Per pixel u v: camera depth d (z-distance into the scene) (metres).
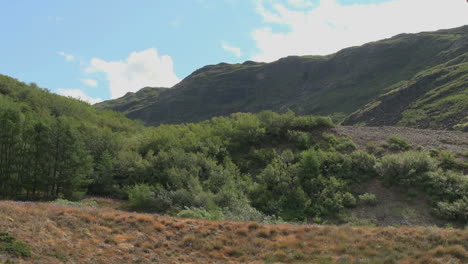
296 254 12.00
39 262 9.89
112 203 21.73
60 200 19.77
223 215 18.05
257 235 13.74
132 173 25.17
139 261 11.20
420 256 11.44
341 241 12.95
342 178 22.33
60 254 10.63
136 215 14.59
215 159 26.19
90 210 14.59
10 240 10.50
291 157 24.81
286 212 20.06
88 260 10.70
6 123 22.09
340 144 25.78
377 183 21.58
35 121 23.73
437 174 20.52
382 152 24.47
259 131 28.22
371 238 12.97
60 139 22.42
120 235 12.70
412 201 19.55
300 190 20.97
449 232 12.95
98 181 24.59
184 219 14.91
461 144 25.12
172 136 29.89
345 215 19.17
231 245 12.94
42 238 11.27
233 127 30.47
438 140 26.11
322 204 20.20
